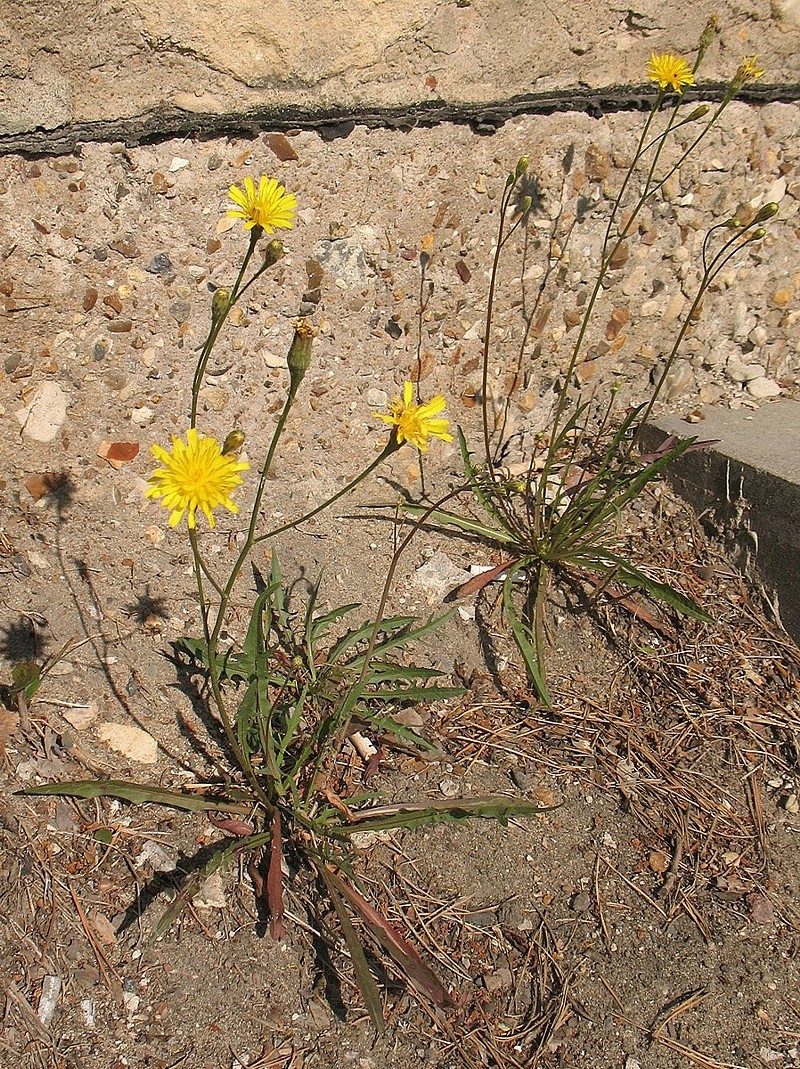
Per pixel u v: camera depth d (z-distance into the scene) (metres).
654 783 0.35
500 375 0.43
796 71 0.42
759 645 0.40
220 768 0.33
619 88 0.40
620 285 0.43
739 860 0.34
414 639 0.36
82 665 0.34
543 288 0.42
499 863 0.33
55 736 0.33
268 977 0.29
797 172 0.44
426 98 0.38
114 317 0.36
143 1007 0.28
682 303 0.45
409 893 0.32
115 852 0.31
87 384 0.36
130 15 0.33
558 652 0.39
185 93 0.35
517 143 0.40
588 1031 0.29
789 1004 0.31
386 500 0.41
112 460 0.37
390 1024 0.29
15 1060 0.27
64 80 0.33
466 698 0.37
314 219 0.38
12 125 0.33
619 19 0.39
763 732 0.37
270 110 0.36
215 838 0.32
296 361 0.24
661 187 0.42
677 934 0.32
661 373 0.46
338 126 0.37
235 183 0.36
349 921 0.28
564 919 0.32
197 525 0.38
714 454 0.42
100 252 0.35
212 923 0.30
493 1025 0.29
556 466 0.44
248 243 0.37
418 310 0.40
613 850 0.34
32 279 0.35
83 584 0.36
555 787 0.35
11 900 0.29
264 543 0.39
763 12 0.41
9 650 0.34
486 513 0.42
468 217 0.40
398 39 0.36
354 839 0.32
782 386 0.48
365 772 0.34
